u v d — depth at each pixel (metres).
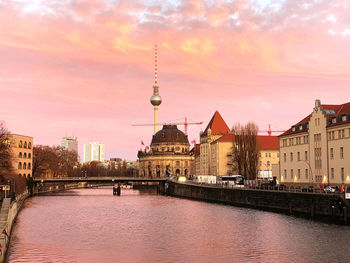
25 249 60.03
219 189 136.62
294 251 56.59
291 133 129.00
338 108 118.62
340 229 71.50
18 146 190.38
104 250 59.38
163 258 54.22
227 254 55.91
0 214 71.69
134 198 172.12
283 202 96.25
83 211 112.62
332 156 109.12
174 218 94.88
